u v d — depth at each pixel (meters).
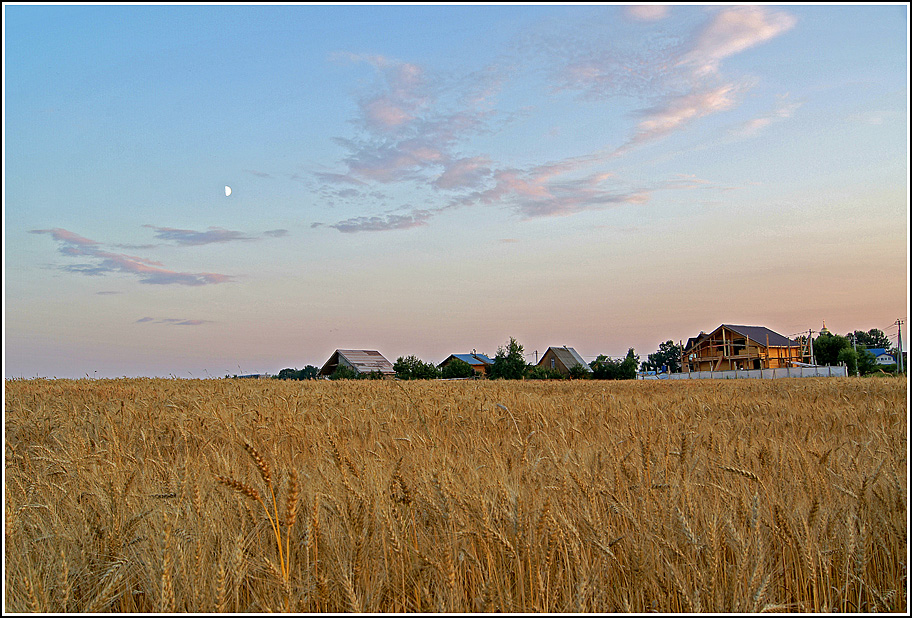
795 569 3.89
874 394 15.48
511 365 61.59
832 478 4.89
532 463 5.69
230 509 4.62
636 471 5.14
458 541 4.03
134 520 4.27
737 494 4.54
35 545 4.23
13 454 6.92
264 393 17.20
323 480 5.01
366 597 3.61
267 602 3.65
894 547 3.93
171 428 8.42
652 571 3.78
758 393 19.06
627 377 66.94
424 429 8.62
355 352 74.25
